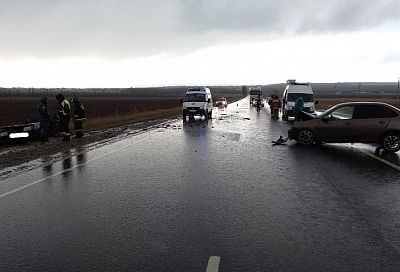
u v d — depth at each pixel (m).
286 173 9.65
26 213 6.38
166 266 4.41
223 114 39.53
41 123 16.56
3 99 97.88
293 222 5.91
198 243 5.09
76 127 17.89
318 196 7.44
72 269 4.35
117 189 7.97
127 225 5.79
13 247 4.98
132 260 4.57
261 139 17.25
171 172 9.77
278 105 34.56
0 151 13.45
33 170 9.99
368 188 8.09
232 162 11.27
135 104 71.31
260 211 6.47
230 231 5.53
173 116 37.19
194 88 31.84
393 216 6.22
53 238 5.28
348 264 4.46
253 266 4.40
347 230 5.58
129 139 17.31
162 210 6.52
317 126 14.74
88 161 11.39
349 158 12.03
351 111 14.25
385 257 4.66
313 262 4.51
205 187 8.16
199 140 16.88
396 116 13.66
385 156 12.47
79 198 7.29
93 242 5.13
